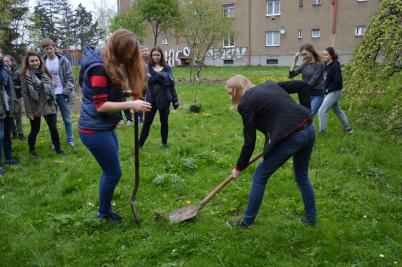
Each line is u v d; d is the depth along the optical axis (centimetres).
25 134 845
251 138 366
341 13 2794
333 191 504
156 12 2369
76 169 590
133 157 655
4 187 533
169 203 480
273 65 3102
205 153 643
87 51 371
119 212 452
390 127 709
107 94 363
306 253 367
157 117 985
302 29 2956
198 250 371
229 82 378
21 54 2219
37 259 361
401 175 558
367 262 349
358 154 652
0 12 1944
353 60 839
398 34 689
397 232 402
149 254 365
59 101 716
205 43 1875
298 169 400
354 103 796
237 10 3162
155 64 688
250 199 395
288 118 356
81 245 383
